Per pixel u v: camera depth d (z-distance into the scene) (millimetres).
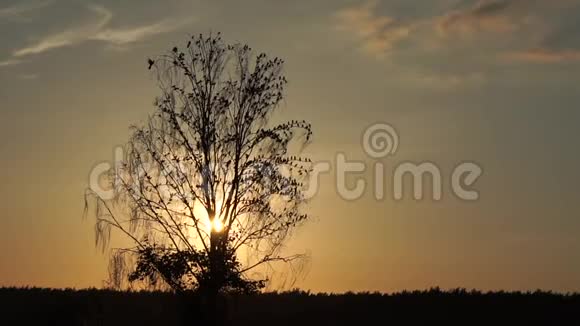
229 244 34938
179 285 34625
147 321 35625
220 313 34812
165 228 35406
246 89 36031
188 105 36062
